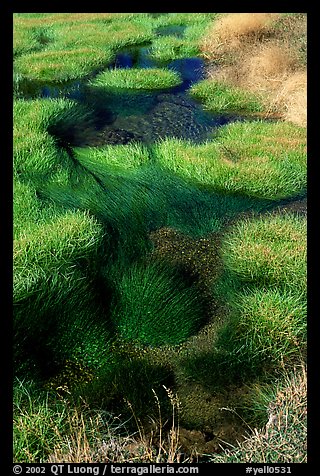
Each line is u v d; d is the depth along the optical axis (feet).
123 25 56.85
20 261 20.65
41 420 14.99
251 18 47.24
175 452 13.58
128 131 34.63
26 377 17.15
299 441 13.10
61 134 33.86
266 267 21.35
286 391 14.94
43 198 25.88
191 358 18.04
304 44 42.47
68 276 20.76
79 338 18.67
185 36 53.01
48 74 43.91
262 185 27.50
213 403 16.38
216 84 40.40
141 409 16.17
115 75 43.04
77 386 17.03
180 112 37.42
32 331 18.51
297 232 23.09
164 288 20.86
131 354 18.33
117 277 21.57
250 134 32.58
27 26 56.75
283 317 18.79
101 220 24.63
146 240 23.91
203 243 23.81
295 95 36.04
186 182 28.07
